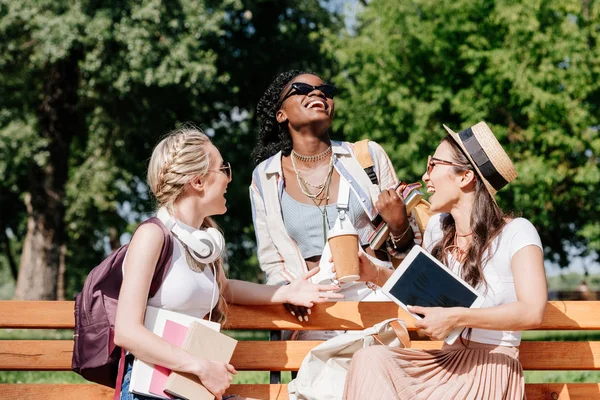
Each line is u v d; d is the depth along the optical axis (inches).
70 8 587.2
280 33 809.5
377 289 153.5
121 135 718.5
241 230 819.4
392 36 671.8
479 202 124.6
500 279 122.0
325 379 124.6
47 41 580.7
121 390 115.1
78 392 135.5
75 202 735.1
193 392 112.7
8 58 649.0
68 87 700.7
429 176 130.1
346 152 163.2
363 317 139.5
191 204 123.3
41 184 730.2
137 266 114.9
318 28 815.7
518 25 634.2
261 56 778.2
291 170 163.8
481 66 668.7
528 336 486.0
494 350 123.2
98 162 713.6
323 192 160.6
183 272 119.0
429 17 684.7
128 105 706.8
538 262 119.1
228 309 137.6
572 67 637.9
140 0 596.4
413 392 115.5
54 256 740.0
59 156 719.1
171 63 597.6
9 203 998.4
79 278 1283.2
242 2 741.9
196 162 121.7
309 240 158.9
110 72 617.9
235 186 781.9
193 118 777.6
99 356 116.0
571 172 670.5
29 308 135.3
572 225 763.4
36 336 499.5
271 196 161.5
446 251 131.3
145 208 800.3
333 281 137.8
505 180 123.8
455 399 115.6
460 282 119.3
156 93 691.4
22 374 294.7
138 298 113.7
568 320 139.7
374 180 161.5
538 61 656.4
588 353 139.9
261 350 138.3
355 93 703.1
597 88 669.3
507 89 671.8
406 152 658.8
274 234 159.5
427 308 116.1
